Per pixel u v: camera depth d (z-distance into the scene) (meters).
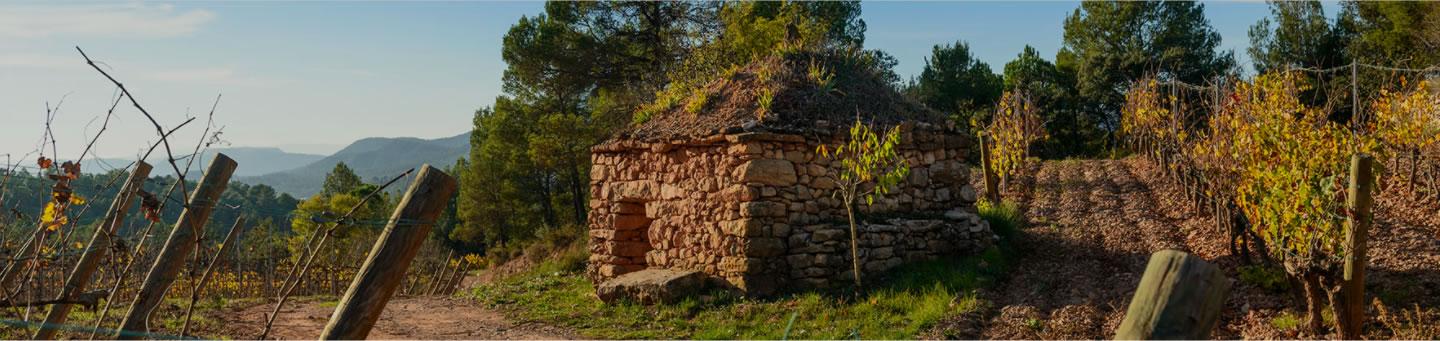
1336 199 7.69
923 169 13.32
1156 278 2.48
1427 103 12.61
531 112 33.72
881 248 11.91
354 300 3.12
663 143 13.12
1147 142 20.62
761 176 11.55
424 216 3.28
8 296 4.80
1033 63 40.09
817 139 12.24
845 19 38.47
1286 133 9.80
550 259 21.44
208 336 8.52
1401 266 9.59
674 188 13.05
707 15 30.16
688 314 11.16
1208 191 11.75
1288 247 7.85
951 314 9.63
